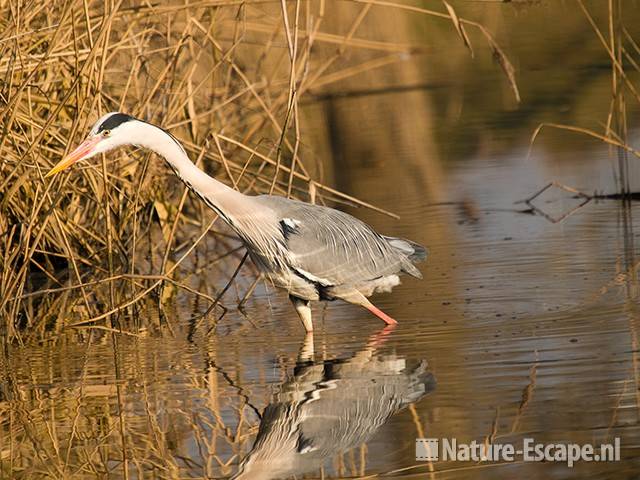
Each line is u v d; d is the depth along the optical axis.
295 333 11.38
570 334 10.40
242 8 14.67
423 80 29.39
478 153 21.02
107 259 14.41
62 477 7.64
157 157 14.96
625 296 11.64
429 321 11.37
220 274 14.88
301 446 8.03
